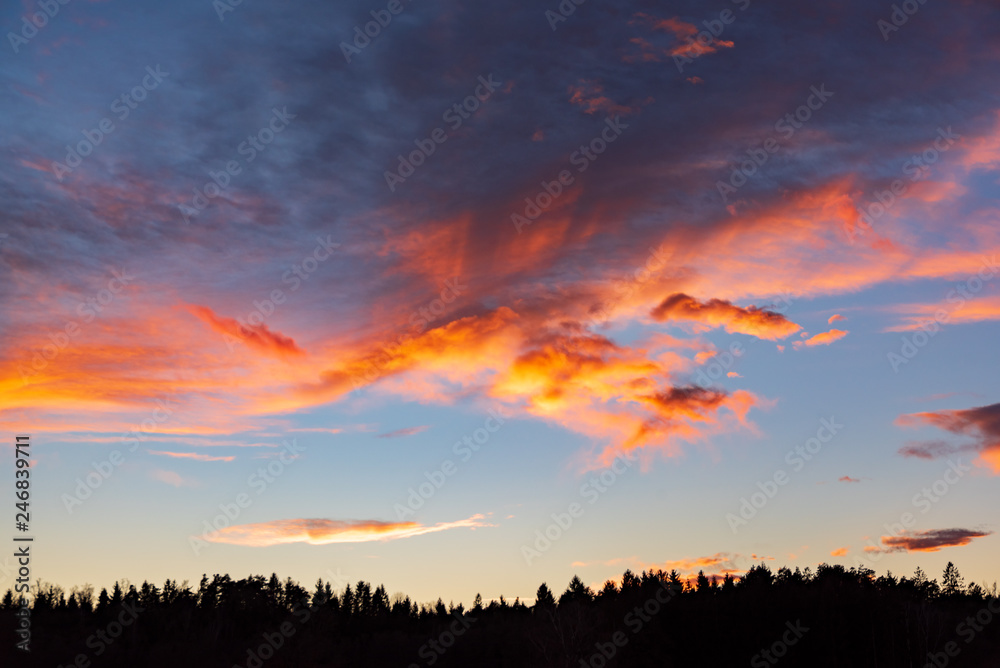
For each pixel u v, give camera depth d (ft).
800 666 300.81
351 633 447.83
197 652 328.49
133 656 318.24
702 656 310.45
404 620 504.02
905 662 297.53
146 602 422.41
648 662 309.63
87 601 417.69
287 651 333.62
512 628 365.20
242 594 431.43
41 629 323.78
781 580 397.80
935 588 419.95
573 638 307.99
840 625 303.89
